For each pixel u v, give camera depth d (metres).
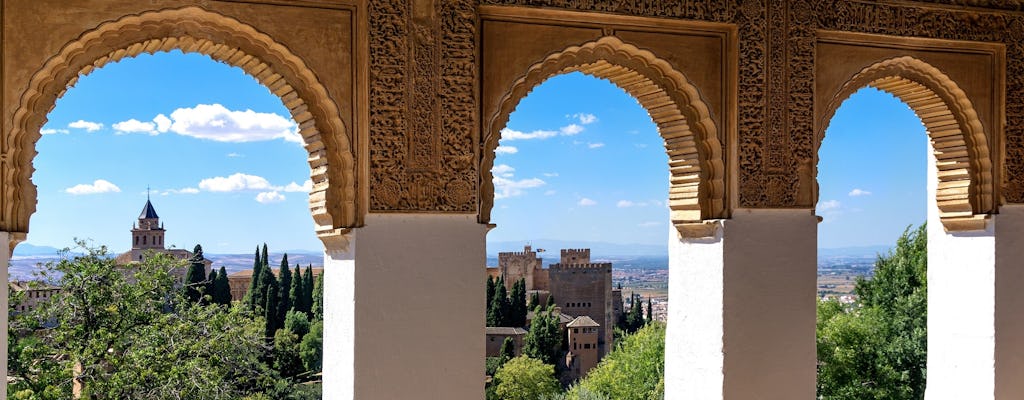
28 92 4.25
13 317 16.70
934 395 6.79
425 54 4.96
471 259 5.03
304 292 37.38
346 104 4.80
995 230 6.32
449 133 5.00
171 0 4.50
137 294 17.64
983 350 6.38
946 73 6.23
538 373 41.03
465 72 5.03
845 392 19.19
